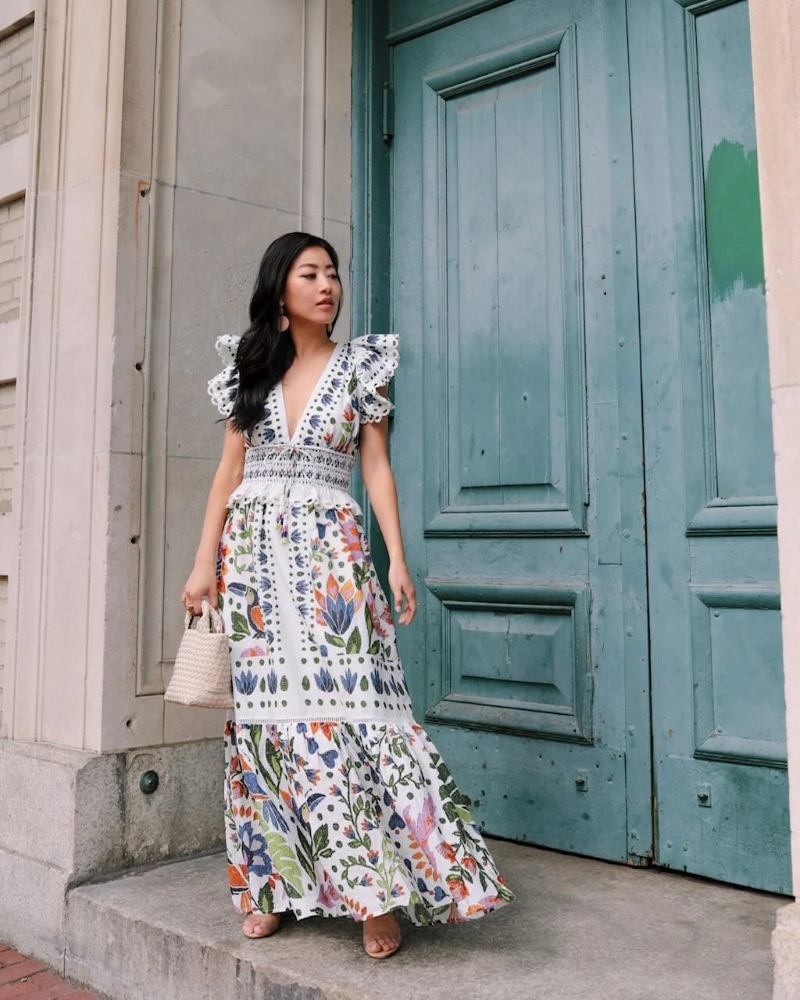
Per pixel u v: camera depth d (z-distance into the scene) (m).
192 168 3.22
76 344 3.10
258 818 2.31
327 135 3.58
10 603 3.18
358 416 2.46
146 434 3.05
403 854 2.19
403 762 2.24
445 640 3.29
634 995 1.95
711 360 2.71
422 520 3.39
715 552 2.67
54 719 3.03
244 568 2.36
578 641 2.93
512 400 3.17
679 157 2.79
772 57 1.79
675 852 2.70
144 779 2.92
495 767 3.11
